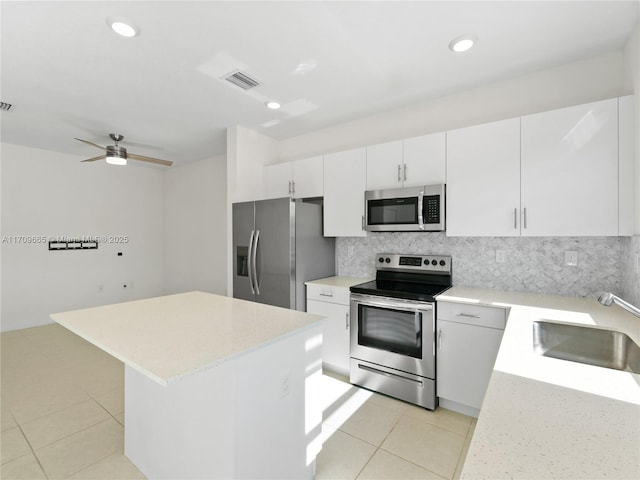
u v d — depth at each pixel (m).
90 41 1.95
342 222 3.00
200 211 5.25
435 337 2.31
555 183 2.05
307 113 3.12
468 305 2.18
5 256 4.25
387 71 2.35
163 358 1.17
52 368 3.11
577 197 1.99
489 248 2.60
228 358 1.19
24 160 4.38
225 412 1.26
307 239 3.08
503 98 2.51
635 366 1.39
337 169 3.04
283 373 1.46
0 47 2.01
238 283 3.28
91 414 2.31
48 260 4.60
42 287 4.55
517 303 2.08
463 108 2.68
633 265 1.85
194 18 1.76
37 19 1.75
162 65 2.24
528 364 1.09
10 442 2.00
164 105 2.92
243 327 1.54
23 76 2.38
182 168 5.56
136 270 5.55
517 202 2.18
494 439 0.68
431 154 2.53
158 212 5.87
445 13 1.74
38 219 4.51
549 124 2.07
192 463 1.42
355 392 2.59
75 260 4.86
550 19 1.79
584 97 2.21
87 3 1.63
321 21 1.80
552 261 2.36
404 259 2.98
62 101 2.82
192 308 1.94
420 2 1.66
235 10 1.70
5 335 4.08
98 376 2.94
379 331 2.57
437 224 2.46
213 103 2.88
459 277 2.74
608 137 1.90
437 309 2.31
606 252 2.19
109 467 1.79
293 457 1.52
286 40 1.97
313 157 3.29
